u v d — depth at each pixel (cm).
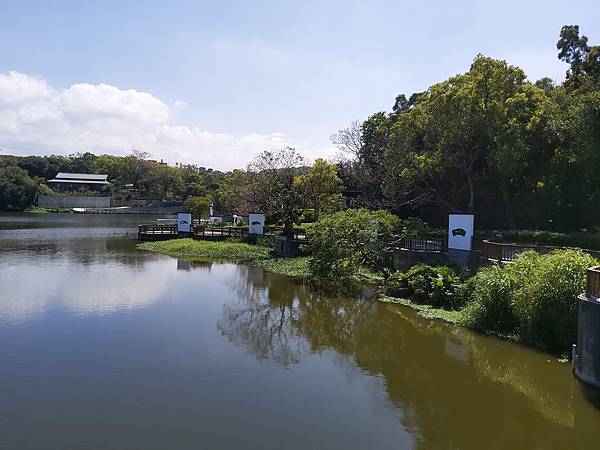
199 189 10850
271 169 4428
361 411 992
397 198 3378
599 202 2494
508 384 1141
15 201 9525
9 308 1792
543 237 2283
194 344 1412
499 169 2609
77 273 2580
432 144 2942
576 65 3356
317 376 1182
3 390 1058
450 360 1306
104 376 1148
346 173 4153
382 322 1680
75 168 12400
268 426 916
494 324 1502
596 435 903
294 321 1719
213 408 988
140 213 9900
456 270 1980
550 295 1297
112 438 857
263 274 2684
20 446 825
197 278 2530
